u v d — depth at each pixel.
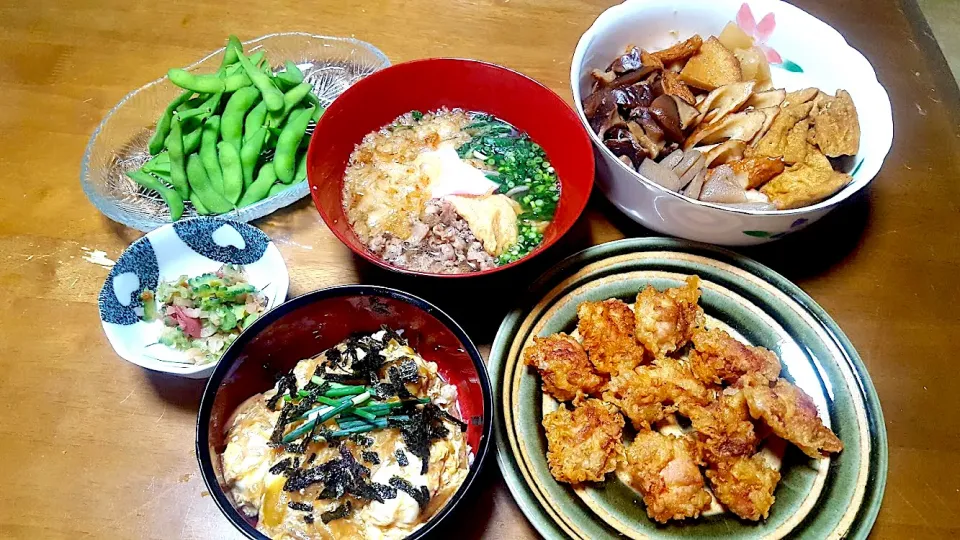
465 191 0.47
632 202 0.44
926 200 0.49
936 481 0.39
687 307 0.42
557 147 0.47
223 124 0.48
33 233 0.46
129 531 0.37
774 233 0.42
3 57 0.55
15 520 0.37
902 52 0.58
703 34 0.52
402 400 0.37
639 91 0.48
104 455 0.39
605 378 0.40
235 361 0.36
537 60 0.56
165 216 0.47
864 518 0.36
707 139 0.48
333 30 0.57
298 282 0.45
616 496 0.37
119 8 0.58
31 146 0.50
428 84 0.49
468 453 0.37
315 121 0.51
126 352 0.38
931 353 0.44
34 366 0.41
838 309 0.45
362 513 0.34
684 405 0.38
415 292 0.45
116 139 0.50
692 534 0.36
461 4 0.59
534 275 0.45
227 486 0.35
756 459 0.38
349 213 0.46
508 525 0.37
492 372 0.39
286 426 0.36
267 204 0.46
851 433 0.39
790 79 0.52
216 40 0.56
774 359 0.40
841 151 0.46
